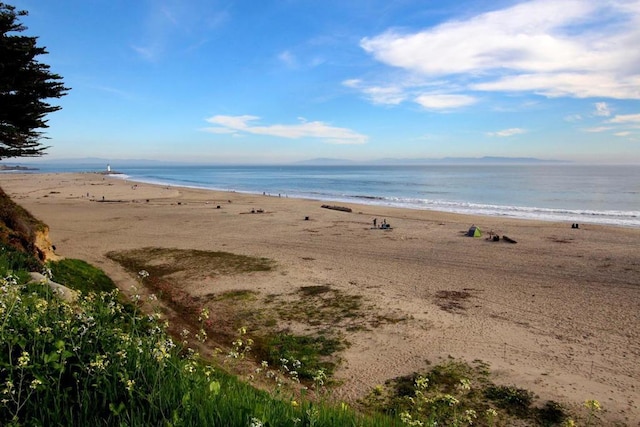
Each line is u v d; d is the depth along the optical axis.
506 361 11.59
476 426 8.70
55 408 3.31
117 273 20.44
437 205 54.66
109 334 4.62
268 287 18.47
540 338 13.05
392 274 20.59
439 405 9.38
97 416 3.33
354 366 11.43
